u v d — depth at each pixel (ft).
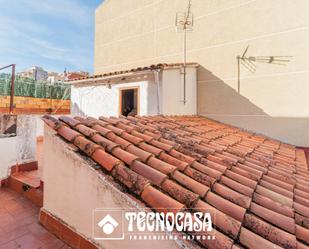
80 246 6.63
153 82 25.05
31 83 40.04
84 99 33.27
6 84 35.60
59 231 7.48
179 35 31.04
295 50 22.59
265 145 19.40
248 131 25.39
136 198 5.70
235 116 26.30
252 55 25.17
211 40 28.12
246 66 25.57
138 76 26.45
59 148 7.72
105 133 9.16
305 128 22.17
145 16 34.86
